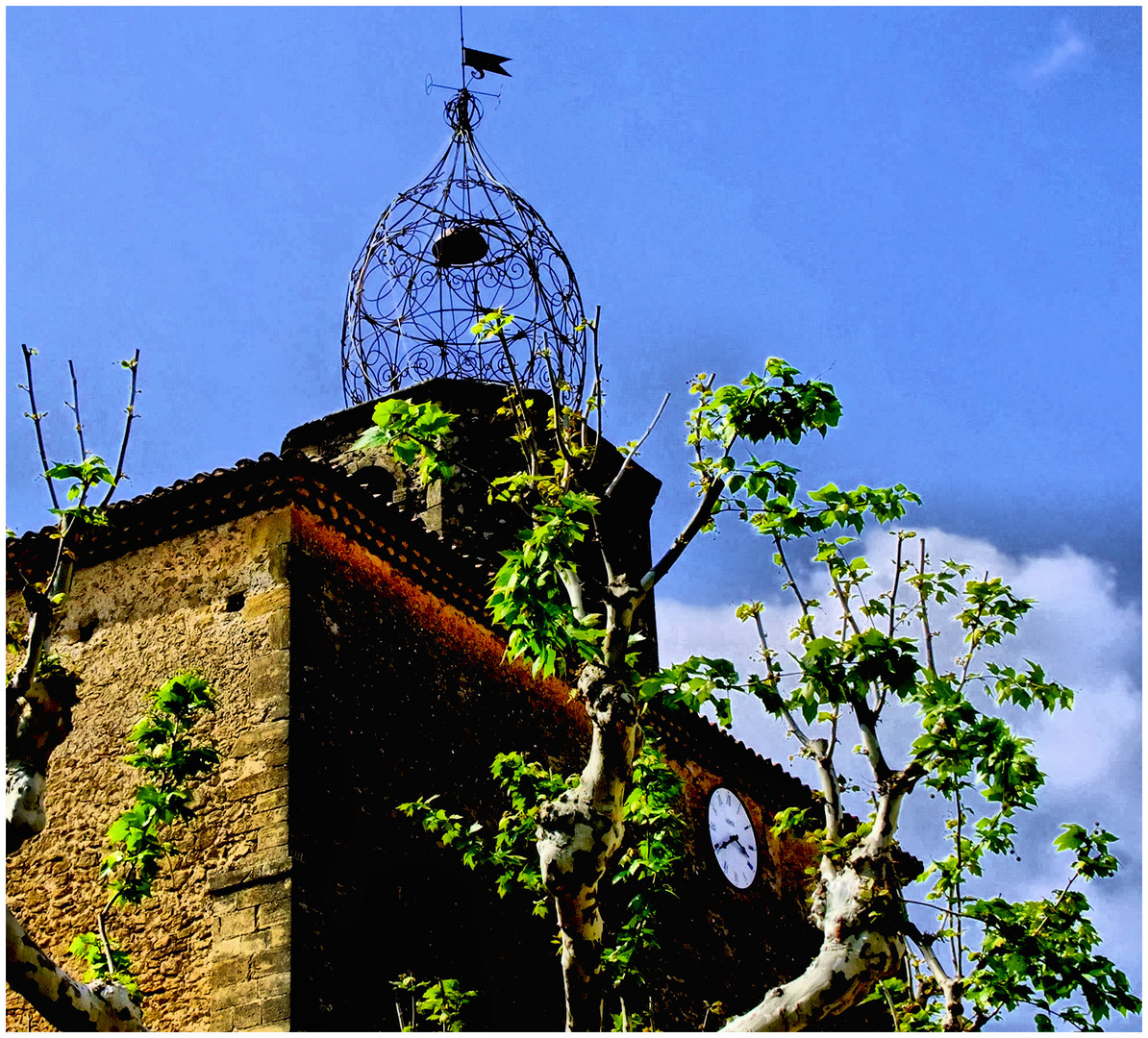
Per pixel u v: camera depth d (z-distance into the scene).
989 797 10.80
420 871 14.73
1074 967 12.10
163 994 13.20
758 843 20.45
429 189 20.23
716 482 10.84
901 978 13.71
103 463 11.37
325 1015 12.98
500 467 19.66
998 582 11.83
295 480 15.12
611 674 10.26
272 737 13.95
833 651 10.79
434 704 15.82
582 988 9.64
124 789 14.47
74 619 15.68
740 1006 18.52
